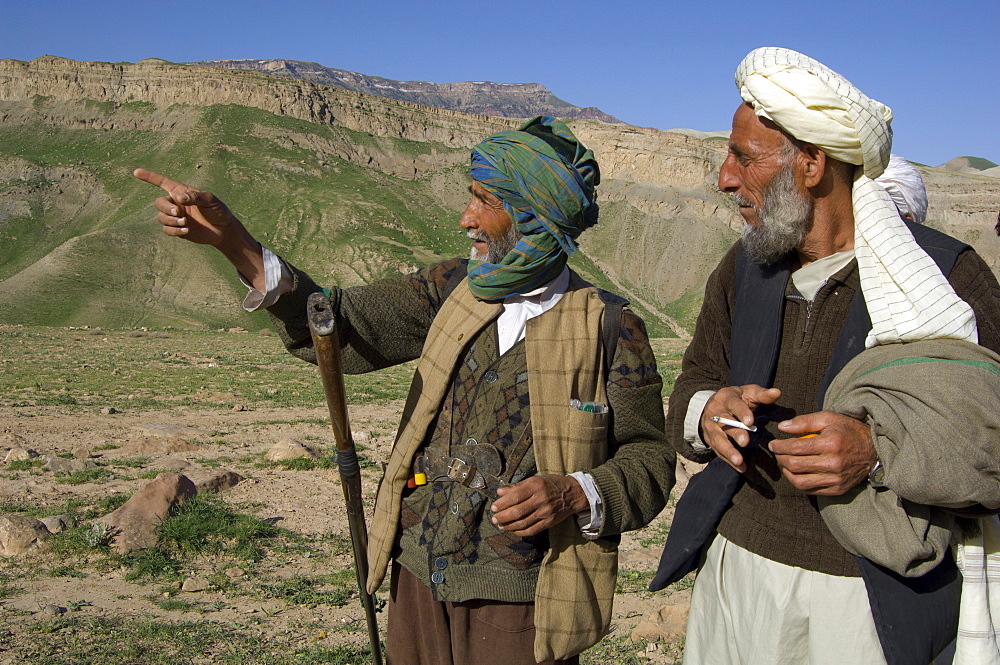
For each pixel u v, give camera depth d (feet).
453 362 6.77
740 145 5.96
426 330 7.39
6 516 20.89
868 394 5.22
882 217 5.53
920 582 5.51
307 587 19.45
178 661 14.97
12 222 421.18
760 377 6.17
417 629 6.95
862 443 5.11
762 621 6.10
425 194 499.10
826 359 5.95
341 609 18.21
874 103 5.54
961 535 5.65
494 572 6.55
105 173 465.06
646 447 6.96
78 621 16.62
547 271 6.71
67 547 20.38
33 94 533.55
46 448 37.68
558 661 6.70
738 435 5.82
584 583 6.64
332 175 481.87
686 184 506.89
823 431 5.11
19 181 447.01
